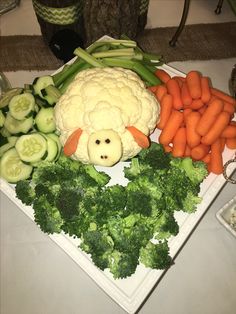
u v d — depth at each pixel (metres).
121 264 0.73
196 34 1.34
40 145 0.85
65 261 0.88
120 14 1.12
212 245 0.90
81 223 0.76
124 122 0.79
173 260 0.82
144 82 0.98
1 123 0.94
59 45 1.17
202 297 0.84
